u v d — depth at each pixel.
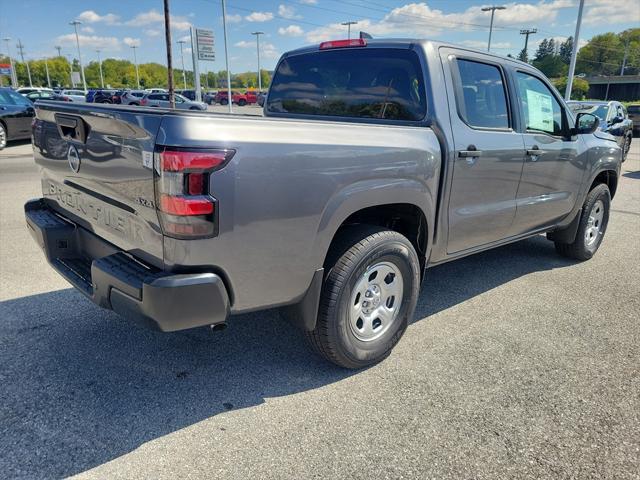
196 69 26.56
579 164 4.63
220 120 2.14
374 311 3.01
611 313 3.93
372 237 2.80
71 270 2.82
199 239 2.12
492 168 3.56
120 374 2.93
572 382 2.94
